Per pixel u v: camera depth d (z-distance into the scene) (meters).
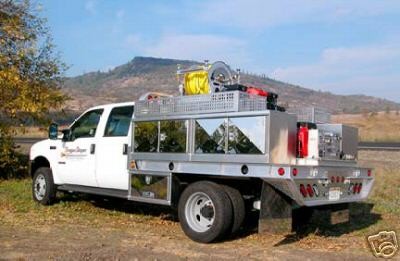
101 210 10.16
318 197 7.32
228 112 7.29
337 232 8.52
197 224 7.57
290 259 6.58
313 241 7.80
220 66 8.27
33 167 11.15
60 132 10.84
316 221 9.39
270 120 6.89
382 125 61.84
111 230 8.26
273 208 7.09
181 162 7.81
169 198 7.95
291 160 7.24
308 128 7.54
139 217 9.50
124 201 10.84
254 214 8.22
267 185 7.03
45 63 15.58
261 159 6.91
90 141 9.68
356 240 7.93
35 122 15.41
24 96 14.52
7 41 15.00
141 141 8.45
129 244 7.22
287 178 6.68
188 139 7.73
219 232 7.21
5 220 8.90
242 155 7.10
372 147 29.05
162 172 8.08
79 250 6.74
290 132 7.22
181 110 7.88
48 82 15.66
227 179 7.60
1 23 15.02
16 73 14.55
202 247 7.16
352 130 8.22
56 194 11.04
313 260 6.56
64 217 9.35
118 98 127.19
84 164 9.71
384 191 13.38
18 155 15.94
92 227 8.48
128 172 8.68
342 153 7.90
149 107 8.38
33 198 10.83
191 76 8.34
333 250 7.22
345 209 8.23
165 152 8.05
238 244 7.40
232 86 7.95
